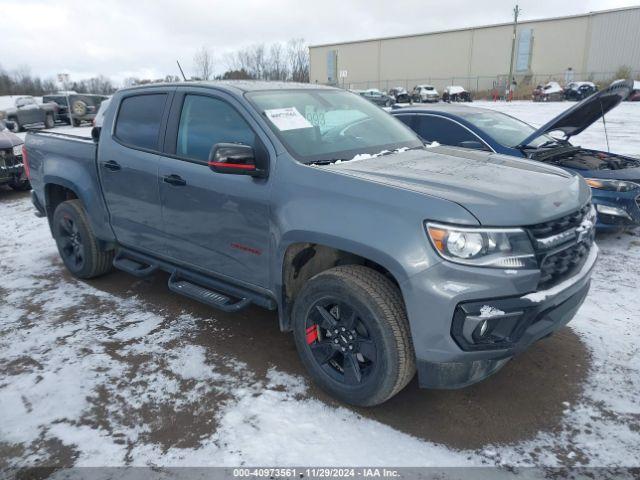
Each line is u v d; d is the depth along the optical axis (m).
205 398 3.04
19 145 9.38
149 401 3.02
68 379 3.25
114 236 4.44
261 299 3.36
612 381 3.12
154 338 3.77
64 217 4.86
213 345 3.66
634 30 44.78
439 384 2.62
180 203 3.65
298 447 2.62
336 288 2.79
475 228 2.42
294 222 2.90
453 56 55.66
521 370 3.27
